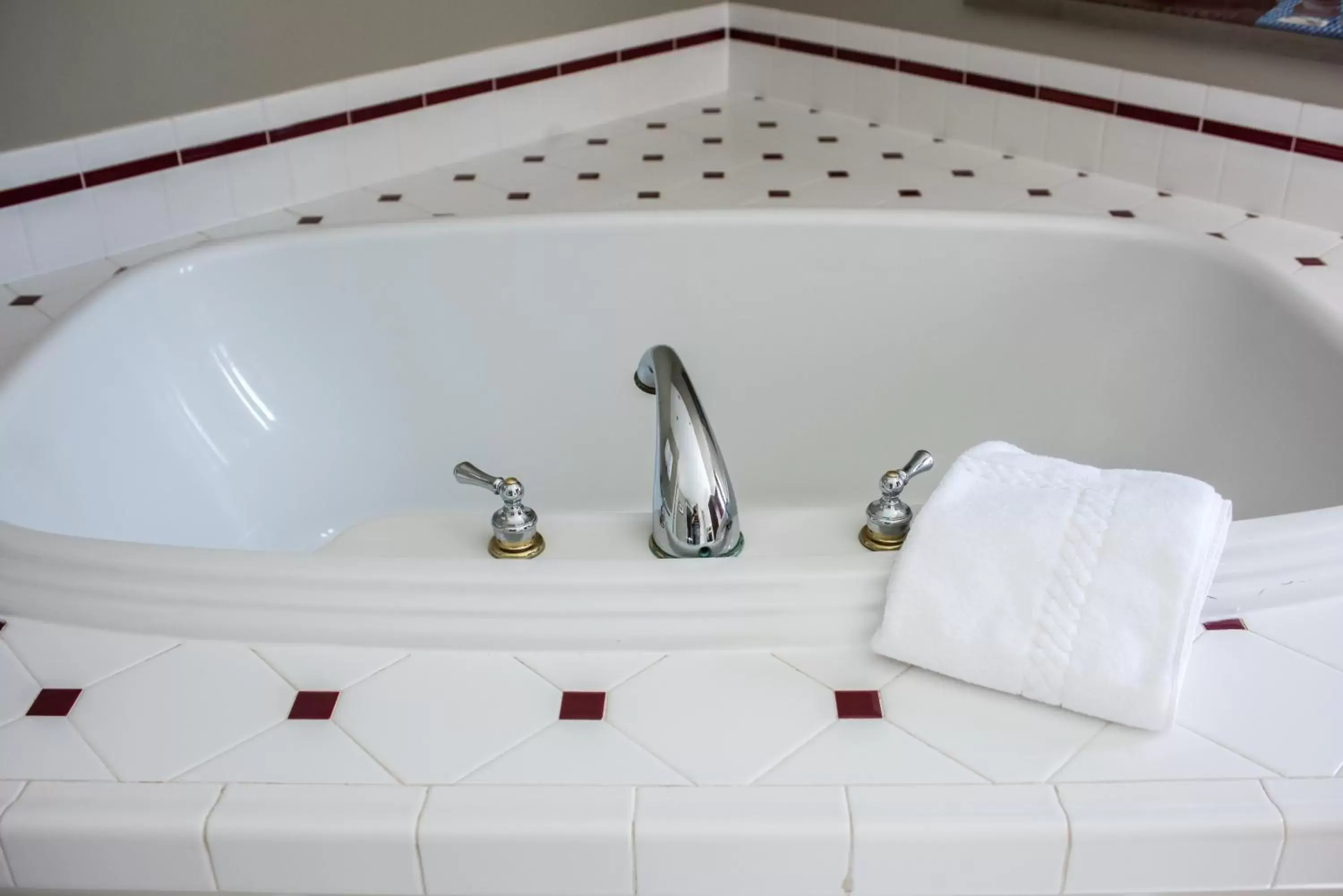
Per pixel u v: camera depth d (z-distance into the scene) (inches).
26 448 58.7
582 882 35.2
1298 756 36.3
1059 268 76.6
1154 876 34.9
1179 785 35.3
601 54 103.0
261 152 85.4
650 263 78.0
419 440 79.8
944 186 89.6
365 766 36.2
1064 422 78.2
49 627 41.9
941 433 81.0
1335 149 77.7
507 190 90.7
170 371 71.1
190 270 72.4
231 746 37.0
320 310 76.5
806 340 79.8
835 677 39.6
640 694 38.9
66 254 78.3
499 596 41.7
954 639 38.3
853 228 77.2
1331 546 43.4
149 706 38.6
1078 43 90.0
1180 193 87.0
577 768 36.1
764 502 83.0
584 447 81.7
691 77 111.0
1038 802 34.8
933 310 78.7
